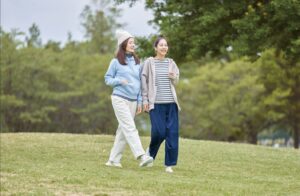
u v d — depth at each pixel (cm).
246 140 4953
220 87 4672
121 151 1100
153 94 1023
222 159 1322
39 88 4384
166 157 1049
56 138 1636
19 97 4441
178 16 1914
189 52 1895
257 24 1742
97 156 1266
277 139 7438
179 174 1038
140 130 4788
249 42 1723
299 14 1592
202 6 1833
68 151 1330
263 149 1631
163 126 1027
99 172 992
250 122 4753
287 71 4197
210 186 912
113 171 1012
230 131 4756
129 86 1046
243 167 1219
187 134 4916
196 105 4825
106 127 4681
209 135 4956
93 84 4597
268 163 1301
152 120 1026
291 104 4438
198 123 4806
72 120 4656
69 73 4712
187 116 4866
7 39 4391
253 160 1336
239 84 4484
